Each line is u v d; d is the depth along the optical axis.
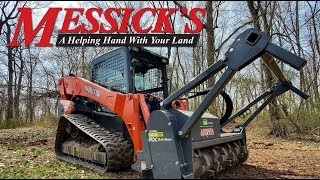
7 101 27.34
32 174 5.39
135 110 5.34
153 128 4.59
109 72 6.34
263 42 4.12
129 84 5.88
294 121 14.05
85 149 6.21
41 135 14.51
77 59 28.72
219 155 5.20
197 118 4.30
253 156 8.09
